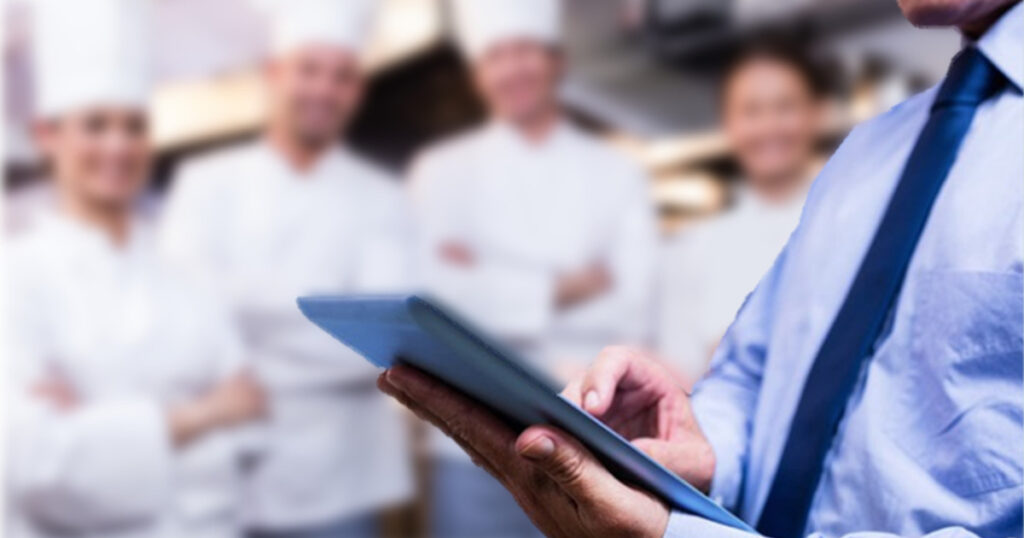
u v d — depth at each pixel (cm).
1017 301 47
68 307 223
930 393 51
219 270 239
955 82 57
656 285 250
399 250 254
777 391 63
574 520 50
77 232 228
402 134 254
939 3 57
